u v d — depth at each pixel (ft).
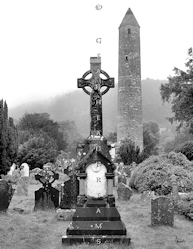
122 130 140.05
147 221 33.47
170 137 334.44
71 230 24.94
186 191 49.49
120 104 141.69
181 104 104.47
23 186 52.70
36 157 125.29
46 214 36.63
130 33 141.18
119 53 143.43
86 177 26.27
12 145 86.53
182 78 111.86
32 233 28.04
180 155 59.47
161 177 52.03
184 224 32.42
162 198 31.30
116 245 23.84
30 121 227.20
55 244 24.85
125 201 46.57
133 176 60.34
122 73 141.69
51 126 230.27
